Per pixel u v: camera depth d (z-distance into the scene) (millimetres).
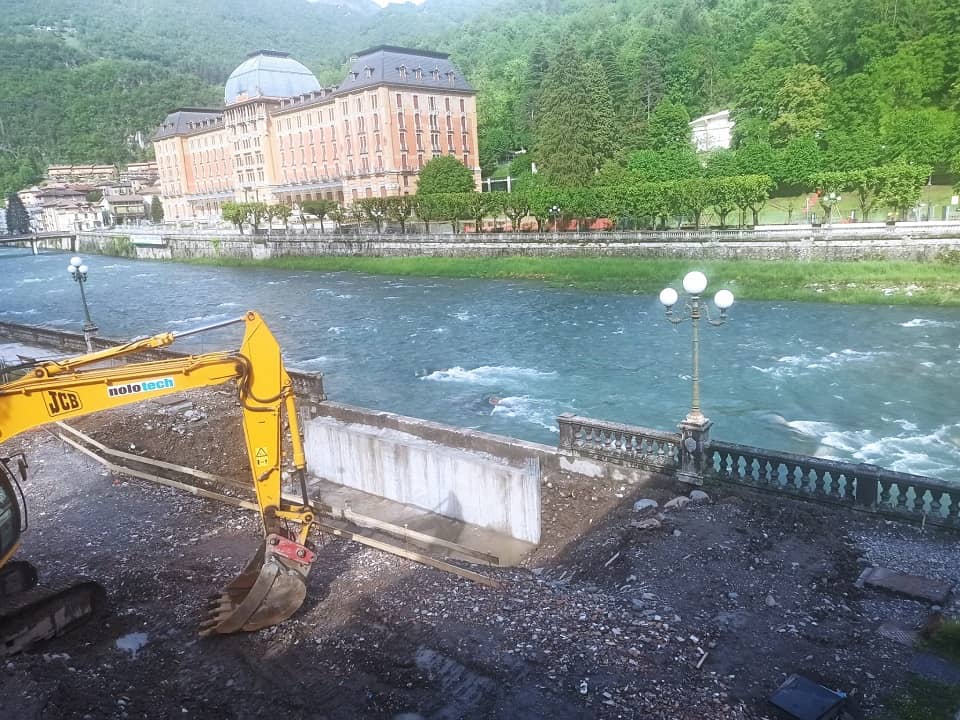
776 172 79312
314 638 11250
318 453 19906
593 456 16766
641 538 13719
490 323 48000
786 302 49094
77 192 190625
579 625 10984
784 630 10500
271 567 11453
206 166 146000
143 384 10930
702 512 14422
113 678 10594
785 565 12273
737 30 123875
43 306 67750
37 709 9680
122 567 14297
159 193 181500
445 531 16453
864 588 11453
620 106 105000
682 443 15391
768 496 14547
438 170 97938
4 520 11570
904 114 71625
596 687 9477
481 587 12578
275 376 11219
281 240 98188
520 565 14203
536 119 121500
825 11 95000
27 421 10609
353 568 13641
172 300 68062
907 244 51469
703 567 12422
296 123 121375
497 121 134750
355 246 88750
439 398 31438
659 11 161000
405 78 106688
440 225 94375
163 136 152875
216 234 110938
